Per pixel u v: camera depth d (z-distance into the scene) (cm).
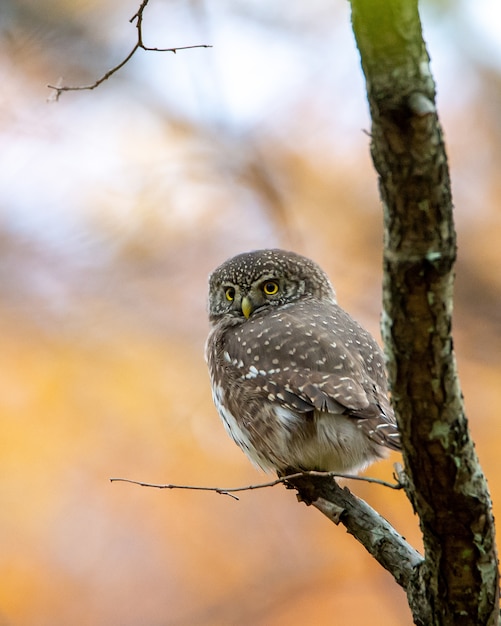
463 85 1412
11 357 1290
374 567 1195
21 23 1410
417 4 471
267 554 1204
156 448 1234
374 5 464
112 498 1211
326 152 1418
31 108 1412
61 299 1353
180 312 1359
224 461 1235
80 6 1412
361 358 868
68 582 1184
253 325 921
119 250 1391
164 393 1273
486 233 1379
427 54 482
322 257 1377
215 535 1212
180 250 1393
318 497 717
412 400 543
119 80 1430
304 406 821
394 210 500
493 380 1289
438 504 568
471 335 1331
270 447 856
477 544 576
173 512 1213
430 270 507
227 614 1175
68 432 1229
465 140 1412
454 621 601
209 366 954
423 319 520
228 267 1034
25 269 1377
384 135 485
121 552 1195
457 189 1401
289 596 1183
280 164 1422
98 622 1177
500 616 614
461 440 553
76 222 1397
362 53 478
